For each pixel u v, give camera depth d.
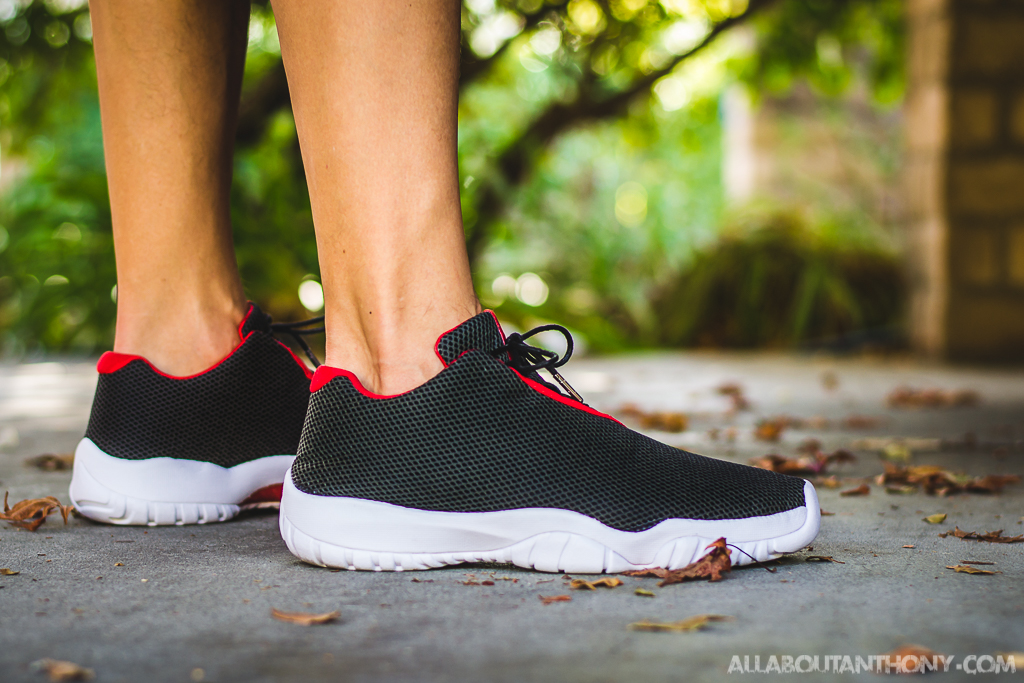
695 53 4.10
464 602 0.77
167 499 1.07
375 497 0.87
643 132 4.91
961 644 0.65
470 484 0.87
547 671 0.60
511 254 6.12
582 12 3.43
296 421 1.16
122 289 1.13
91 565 0.90
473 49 3.68
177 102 1.10
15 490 1.32
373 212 0.89
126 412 1.08
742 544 0.86
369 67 0.87
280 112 3.98
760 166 6.32
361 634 0.68
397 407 0.88
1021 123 4.11
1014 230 4.14
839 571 0.87
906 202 4.56
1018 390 2.98
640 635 0.67
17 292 4.66
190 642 0.66
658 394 2.88
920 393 2.71
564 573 0.87
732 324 5.46
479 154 4.50
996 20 4.09
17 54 3.66
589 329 5.02
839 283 5.27
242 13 1.16
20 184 4.83
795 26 4.35
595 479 0.87
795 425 2.15
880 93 4.91
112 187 1.12
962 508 1.21
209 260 1.14
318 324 1.23
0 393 2.90
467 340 0.90
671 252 6.39
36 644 0.65
